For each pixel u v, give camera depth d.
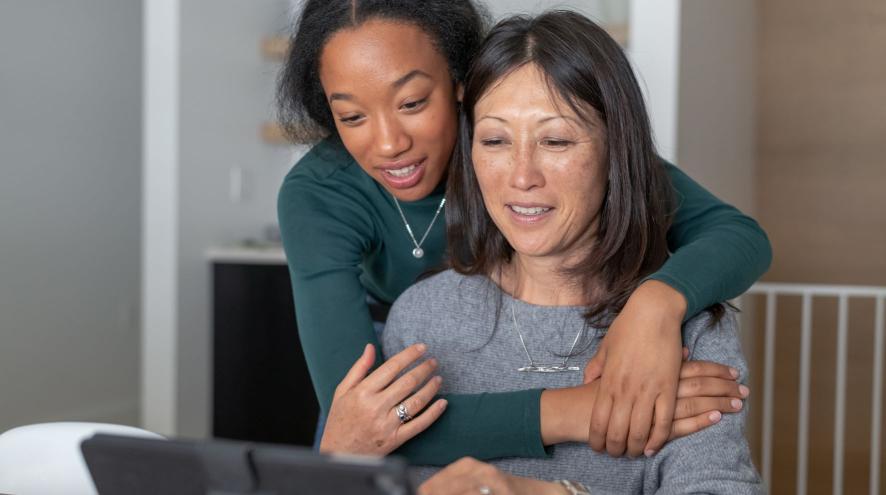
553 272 1.21
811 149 3.57
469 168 1.27
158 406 3.39
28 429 1.23
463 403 1.17
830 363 3.53
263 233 3.86
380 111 1.30
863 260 3.50
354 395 1.14
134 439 0.70
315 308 1.42
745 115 3.48
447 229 1.31
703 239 1.30
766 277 3.64
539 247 1.14
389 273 1.67
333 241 1.50
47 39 3.94
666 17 2.58
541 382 1.21
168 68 3.35
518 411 1.13
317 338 1.39
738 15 3.31
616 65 1.12
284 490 0.66
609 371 1.08
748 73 3.50
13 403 3.85
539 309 1.22
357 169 1.57
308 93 1.46
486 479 0.88
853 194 3.51
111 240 4.33
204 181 3.49
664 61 2.58
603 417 1.07
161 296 3.38
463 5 1.34
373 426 1.12
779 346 3.61
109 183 4.31
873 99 3.48
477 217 1.27
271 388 3.33
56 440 1.21
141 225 4.51
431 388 1.14
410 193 1.38
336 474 0.64
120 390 4.41
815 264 3.57
